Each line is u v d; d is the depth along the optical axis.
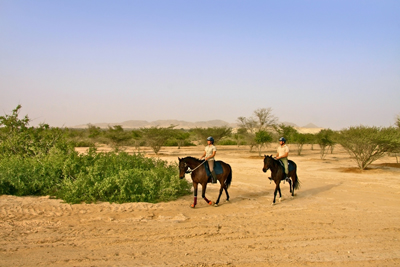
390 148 19.30
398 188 13.70
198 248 6.11
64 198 9.88
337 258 5.70
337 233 7.18
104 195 10.10
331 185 14.51
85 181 10.03
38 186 10.84
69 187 10.15
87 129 64.69
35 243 6.23
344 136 20.27
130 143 38.88
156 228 7.39
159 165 13.83
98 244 6.25
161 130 31.70
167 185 10.98
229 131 38.88
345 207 9.98
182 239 6.66
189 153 34.22
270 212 9.21
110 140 34.53
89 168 11.07
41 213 8.46
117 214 8.56
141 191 10.45
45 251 5.80
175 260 5.47
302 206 10.11
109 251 5.87
